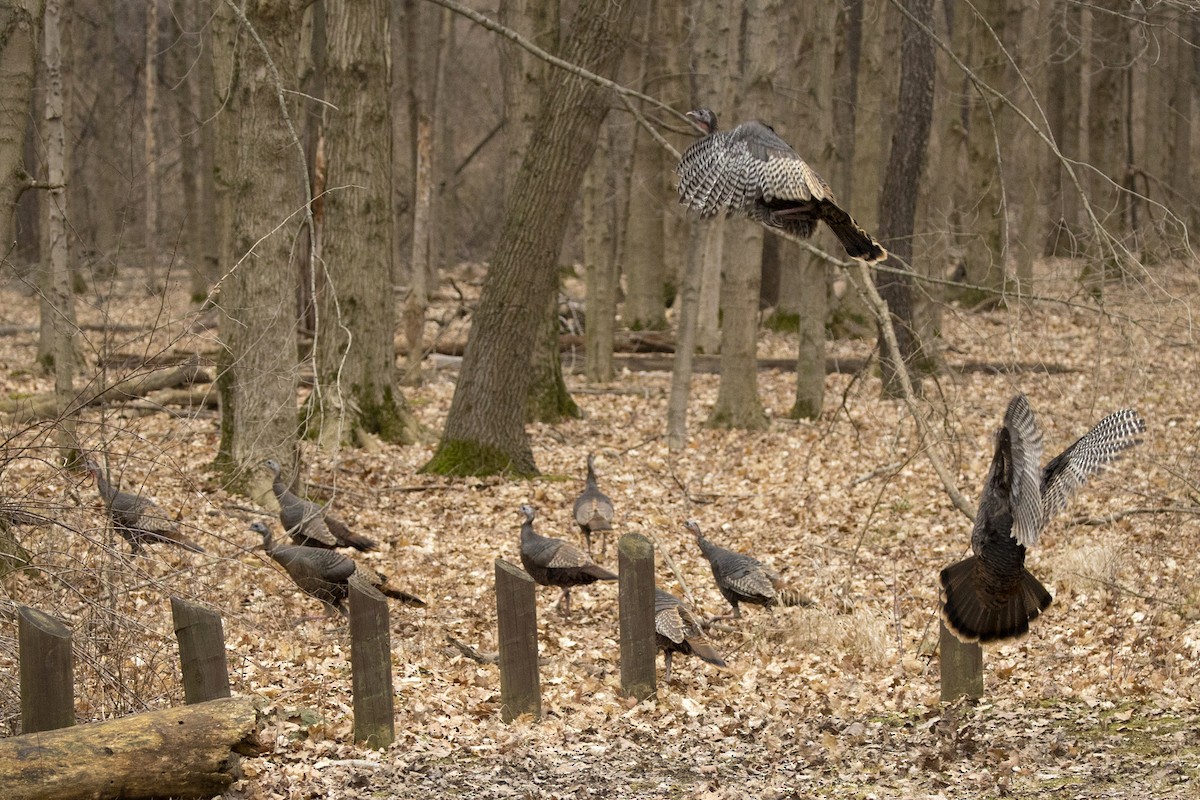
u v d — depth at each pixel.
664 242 37.62
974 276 29.77
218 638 7.12
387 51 19.45
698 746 8.22
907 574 12.88
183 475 9.57
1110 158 33.31
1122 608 11.04
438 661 10.09
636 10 17.34
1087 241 13.56
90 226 27.41
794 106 27.45
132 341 8.84
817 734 8.42
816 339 22.12
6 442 8.18
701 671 10.12
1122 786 7.04
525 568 11.75
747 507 16.11
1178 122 35.31
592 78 12.05
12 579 8.71
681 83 30.39
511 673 8.55
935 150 35.78
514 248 17.66
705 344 30.09
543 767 7.75
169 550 11.96
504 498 16.52
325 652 10.26
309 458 15.21
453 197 46.12
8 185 10.69
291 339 14.78
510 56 23.39
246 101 14.59
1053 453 15.66
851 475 17.38
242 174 14.70
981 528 5.45
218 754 6.70
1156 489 14.38
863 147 29.25
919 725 8.55
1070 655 9.94
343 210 19.41
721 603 12.27
